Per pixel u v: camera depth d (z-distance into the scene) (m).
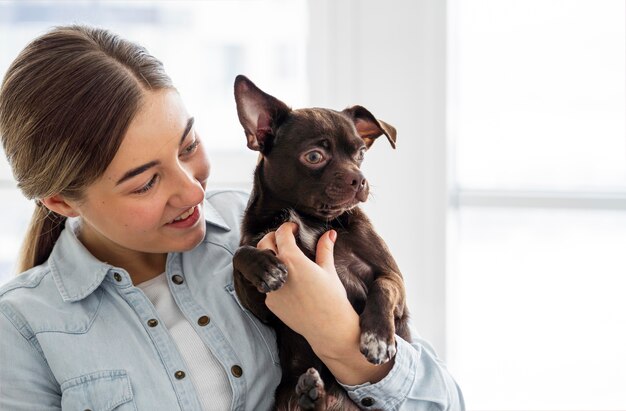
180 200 1.52
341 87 2.61
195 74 2.85
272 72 2.85
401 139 2.57
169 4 2.83
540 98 2.70
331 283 1.48
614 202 2.67
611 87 2.65
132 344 1.55
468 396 2.83
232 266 1.71
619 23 2.62
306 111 1.72
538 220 2.74
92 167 1.45
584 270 2.74
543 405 2.80
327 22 2.59
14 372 1.52
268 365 1.64
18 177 1.57
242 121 1.69
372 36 2.56
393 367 1.52
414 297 2.63
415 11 2.52
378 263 1.66
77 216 1.66
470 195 2.74
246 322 1.65
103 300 1.61
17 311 1.56
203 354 1.58
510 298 2.79
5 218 2.88
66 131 1.46
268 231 1.71
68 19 2.86
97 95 1.45
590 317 2.75
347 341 1.46
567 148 2.71
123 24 2.85
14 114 1.52
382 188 2.60
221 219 1.87
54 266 1.64
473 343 2.83
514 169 2.74
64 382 1.51
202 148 1.64
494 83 2.72
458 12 2.70
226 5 2.82
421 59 2.53
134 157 1.45
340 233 1.68
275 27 2.82
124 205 1.49
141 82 1.49
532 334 2.79
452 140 2.71
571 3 2.64
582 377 2.78
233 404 1.54
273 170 1.69
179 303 1.63
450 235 2.70
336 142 1.66
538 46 2.68
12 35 2.89
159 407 1.50
